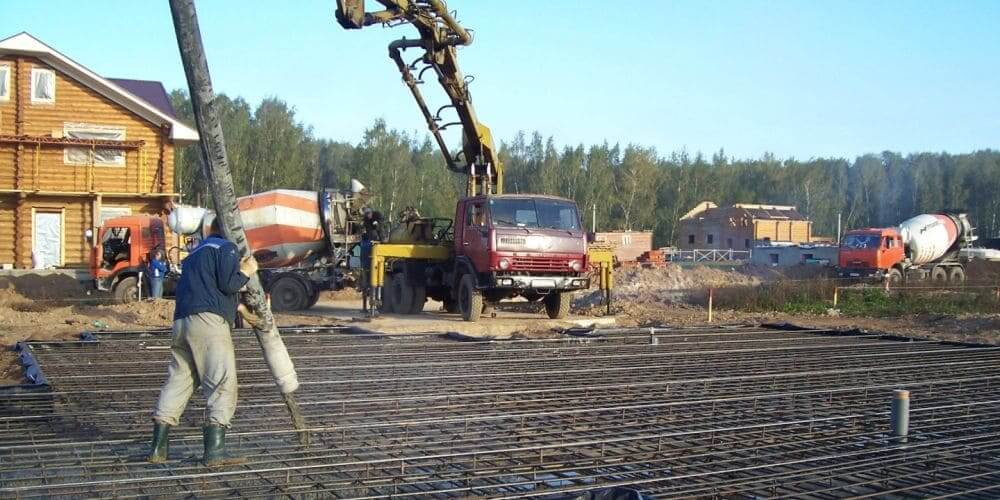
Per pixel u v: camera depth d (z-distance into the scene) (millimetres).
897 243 31531
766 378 9148
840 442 6352
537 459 5770
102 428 6488
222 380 5543
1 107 26797
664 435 6387
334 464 5453
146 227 20422
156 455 5516
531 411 7379
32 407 7203
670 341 13172
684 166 80438
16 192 26109
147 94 32500
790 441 6383
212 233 5863
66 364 9688
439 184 64812
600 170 70000
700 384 8867
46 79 27094
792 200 80062
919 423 7094
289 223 18906
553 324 16422
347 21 15125
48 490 4898
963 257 36188
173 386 5629
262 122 60469
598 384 8859
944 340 13266
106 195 27062
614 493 4750
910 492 5164
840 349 12141
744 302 22281
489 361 10445
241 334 12734
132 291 20234
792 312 21484
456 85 17734
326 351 11430
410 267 18094
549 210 16438
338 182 63531
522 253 15906
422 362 10312
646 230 71000
